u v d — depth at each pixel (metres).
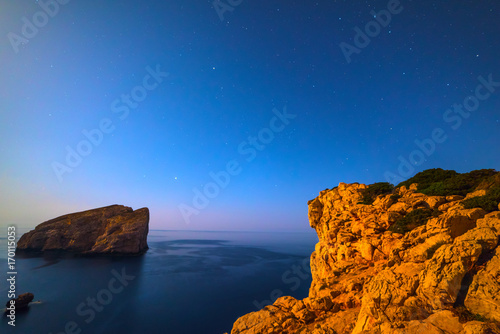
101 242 123.62
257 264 107.12
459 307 8.55
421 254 11.90
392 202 21.98
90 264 100.50
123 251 122.25
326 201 30.08
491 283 8.26
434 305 9.00
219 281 74.94
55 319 46.16
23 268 92.06
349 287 15.91
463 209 13.38
